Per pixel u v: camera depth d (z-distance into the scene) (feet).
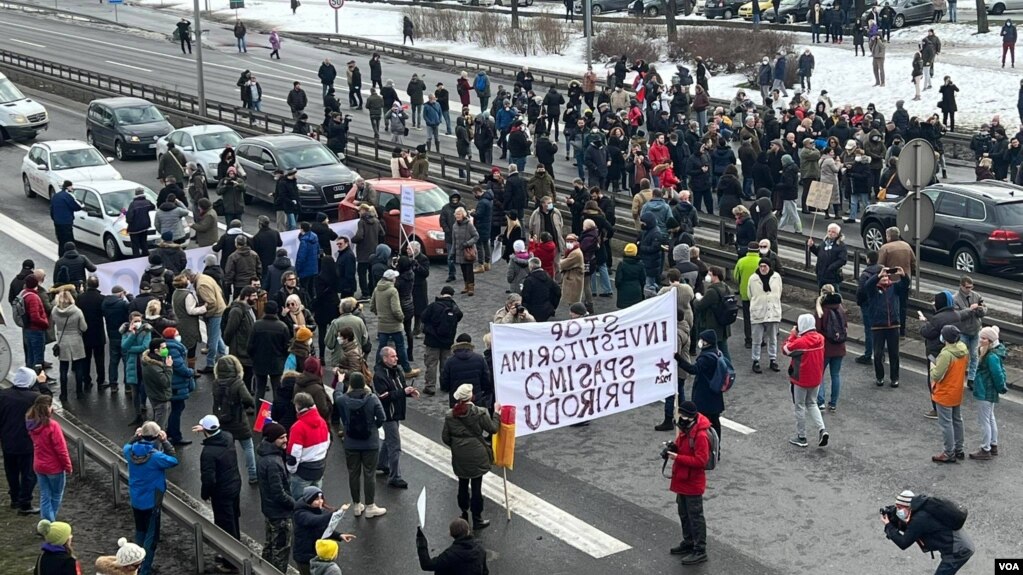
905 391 66.80
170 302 72.54
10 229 105.40
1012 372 68.39
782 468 57.21
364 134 145.69
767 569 47.98
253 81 152.46
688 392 68.74
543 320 71.26
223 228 104.27
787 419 63.00
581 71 193.06
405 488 56.18
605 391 59.16
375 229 84.58
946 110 139.13
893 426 61.82
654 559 49.03
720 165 109.50
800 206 114.11
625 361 59.41
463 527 41.70
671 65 188.75
